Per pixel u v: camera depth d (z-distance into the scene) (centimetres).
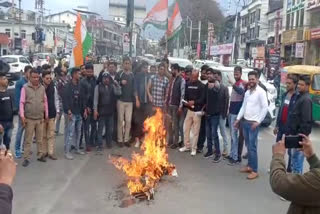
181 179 704
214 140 841
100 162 795
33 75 748
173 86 934
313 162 266
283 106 718
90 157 834
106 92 885
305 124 650
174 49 4597
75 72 831
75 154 855
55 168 746
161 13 1534
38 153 789
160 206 576
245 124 736
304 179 242
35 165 761
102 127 895
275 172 257
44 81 789
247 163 819
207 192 643
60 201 583
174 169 727
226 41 6156
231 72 1396
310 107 651
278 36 4372
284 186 247
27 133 755
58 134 1053
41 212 544
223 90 834
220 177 727
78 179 684
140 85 959
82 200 589
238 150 825
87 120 873
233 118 818
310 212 253
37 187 639
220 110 838
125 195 612
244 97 750
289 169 704
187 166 791
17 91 853
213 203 596
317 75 1293
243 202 607
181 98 908
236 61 4031
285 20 4391
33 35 6225
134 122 965
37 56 4000
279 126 725
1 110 733
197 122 877
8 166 196
